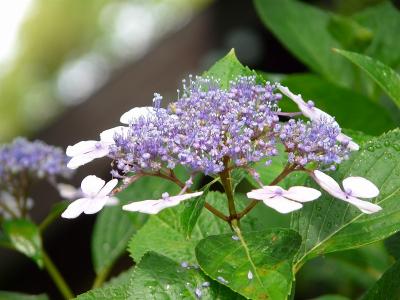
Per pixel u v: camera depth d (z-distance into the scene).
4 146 0.80
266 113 0.53
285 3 0.87
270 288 0.51
